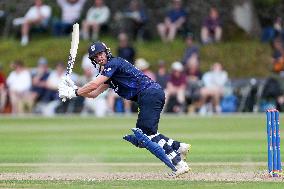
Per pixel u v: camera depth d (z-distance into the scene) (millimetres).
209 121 74625
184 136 59906
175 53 97562
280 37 94625
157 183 33094
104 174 37281
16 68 87188
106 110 85500
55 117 82125
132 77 35219
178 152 35719
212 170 38375
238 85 86750
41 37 103188
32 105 87312
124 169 39500
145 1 103000
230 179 34688
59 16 102688
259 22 104250
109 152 48906
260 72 96750
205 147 51375
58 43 100312
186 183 33062
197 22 100812
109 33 100562
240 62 97562
